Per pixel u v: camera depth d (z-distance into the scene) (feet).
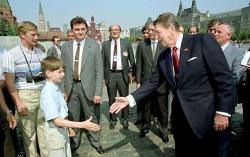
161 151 14.37
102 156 13.94
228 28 11.80
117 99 9.96
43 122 12.03
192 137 8.80
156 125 18.72
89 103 13.76
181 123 9.01
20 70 11.20
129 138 16.47
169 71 8.79
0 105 9.92
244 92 12.25
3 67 10.89
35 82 11.53
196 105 8.38
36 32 11.30
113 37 18.06
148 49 16.10
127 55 18.26
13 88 10.98
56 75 9.43
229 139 10.82
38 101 11.74
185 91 8.50
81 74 13.35
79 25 13.08
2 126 9.77
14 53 11.03
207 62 7.94
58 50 27.71
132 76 19.44
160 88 14.97
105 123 19.75
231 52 11.86
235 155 12.99
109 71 18.26
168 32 8.32
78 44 13.42
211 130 8.60
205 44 7.97
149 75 16.11
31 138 11.97
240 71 11.71
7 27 164.35
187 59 8.20
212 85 8.30
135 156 13.84
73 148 14.49
